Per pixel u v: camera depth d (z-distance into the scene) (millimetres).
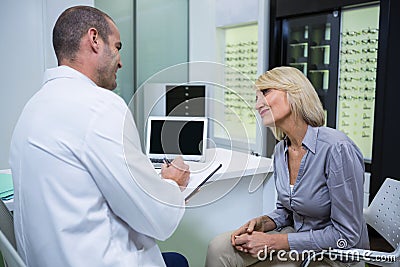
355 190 1256
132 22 3918
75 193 875
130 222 938
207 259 1463
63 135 875
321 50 3268
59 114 892
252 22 3684
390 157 2689
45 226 888
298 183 1376
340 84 3174
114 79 1088
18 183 923
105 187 884
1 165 3086
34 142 885
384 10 2617
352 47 3061
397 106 2625
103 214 910
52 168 871
